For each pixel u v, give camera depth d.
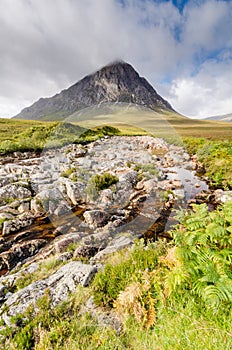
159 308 1.89
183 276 1.83
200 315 1.75
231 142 10.51
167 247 3.03
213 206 5.66
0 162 8.87
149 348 1.58
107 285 2.31
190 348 1.49
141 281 2.24
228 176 7.29
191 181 6.64
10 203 5.19
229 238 1.93
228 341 1.47
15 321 1.95
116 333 1.78
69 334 1.77
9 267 3.41
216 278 1.66
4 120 32.06
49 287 2.42
